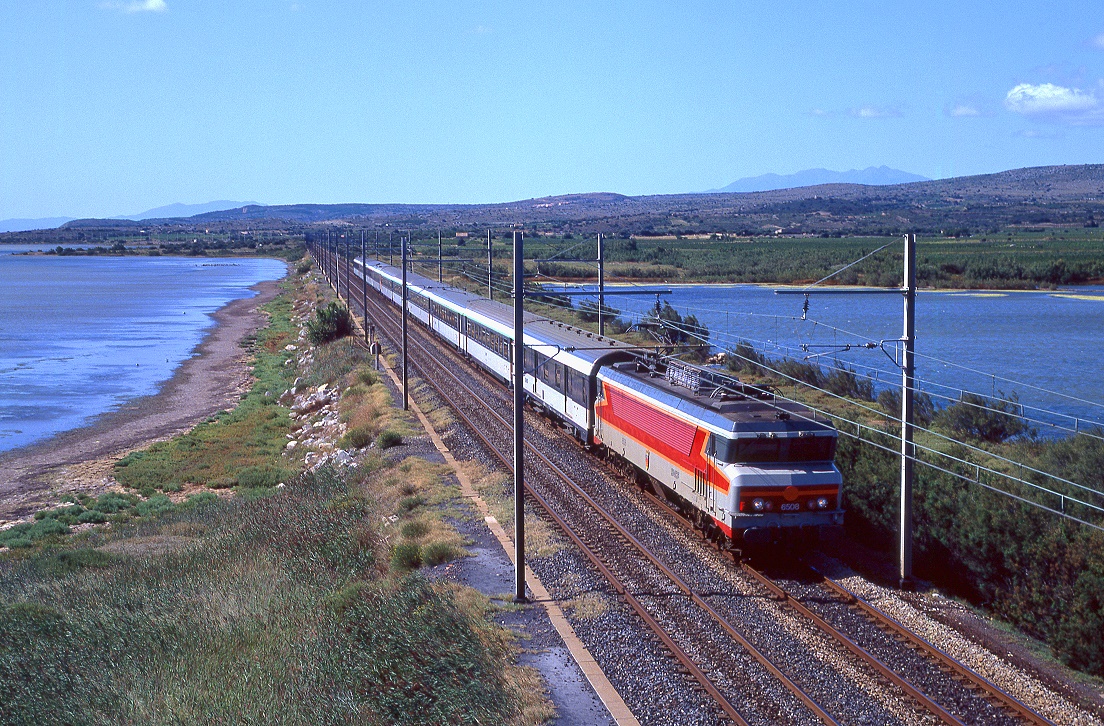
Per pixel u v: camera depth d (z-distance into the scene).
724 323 74.56
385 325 76.31
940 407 41.12
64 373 67.69
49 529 33.00
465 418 38.75
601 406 30.84
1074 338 67.88
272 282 159.12
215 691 14.91
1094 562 17.02
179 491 39.03
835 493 21.69
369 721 13.92
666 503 26.67
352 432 39.59
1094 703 15.39
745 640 17.39
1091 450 26.00
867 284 105.44
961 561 20.48
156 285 153.00
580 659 17.03
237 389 61.78
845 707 14.92
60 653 16.83
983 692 15.52
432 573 21.69
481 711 14.27
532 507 26.64
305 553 22.98
